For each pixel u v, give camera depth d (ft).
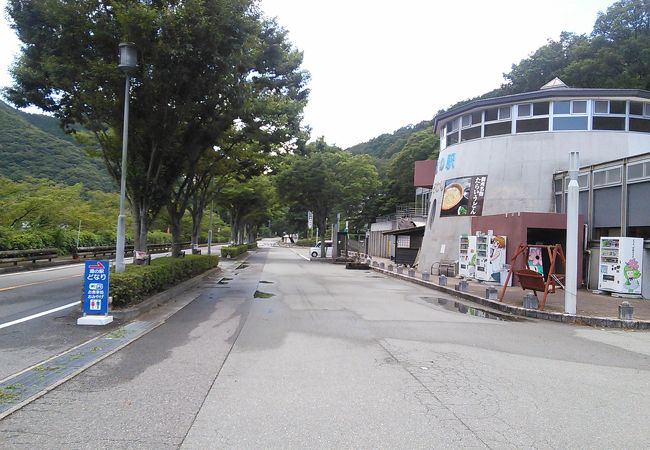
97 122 43.45
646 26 127.44
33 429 13.89
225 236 294.66
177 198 61.41
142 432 13.80
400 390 18.16
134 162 45.14
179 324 31.71
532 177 71.61
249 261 117.70
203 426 14.32
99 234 117.29
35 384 18.15
